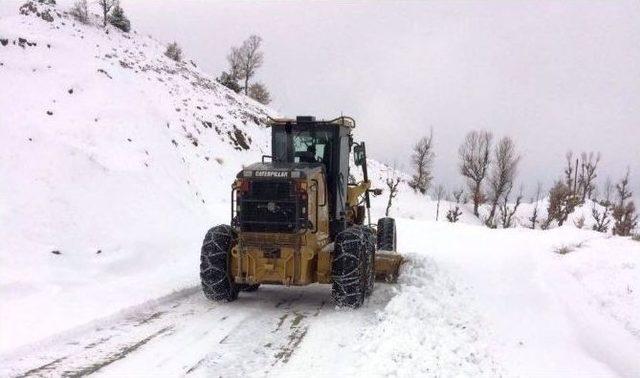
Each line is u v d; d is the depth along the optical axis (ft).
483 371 16.47
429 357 17.04
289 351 18.65
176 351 18.38
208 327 21.27
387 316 21.70
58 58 60.54
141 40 170.19
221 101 141.69
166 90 121.80
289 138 28.60
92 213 31.14
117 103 45.16
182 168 47.14
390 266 29.09
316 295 27.78
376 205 133.39
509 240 49.52
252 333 20.63
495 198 164.04
